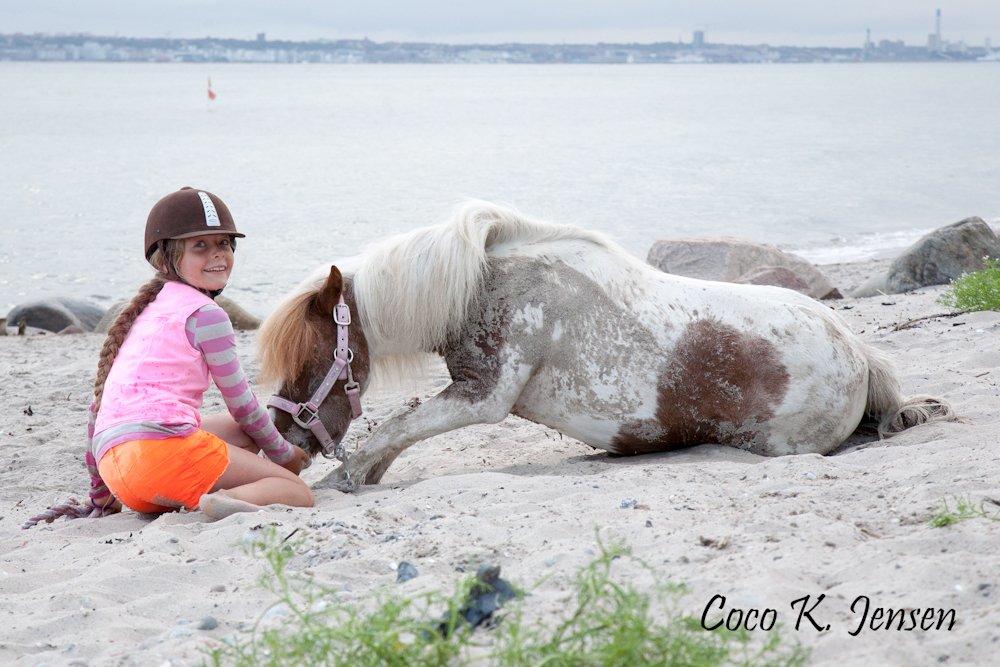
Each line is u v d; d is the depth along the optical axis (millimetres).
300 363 5227
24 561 4430
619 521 4133
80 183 36000
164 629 3410
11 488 6207
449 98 134125
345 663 2643
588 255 5617
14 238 24391
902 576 3180
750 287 5848
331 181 36812
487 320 5457
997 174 37094
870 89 166750
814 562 3396
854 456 5176
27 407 8414
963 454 4809
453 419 5469
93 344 12742
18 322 14750
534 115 88812
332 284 5180
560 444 6652
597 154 47781
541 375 5559
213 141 57312
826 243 22703
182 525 4531
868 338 8797
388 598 3047
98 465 4906
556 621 3045
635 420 5559
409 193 33156
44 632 3412
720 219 26672
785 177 36812
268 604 3506
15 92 146875
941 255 12836
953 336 8422
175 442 4766
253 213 28641
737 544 3666
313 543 4125
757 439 5586
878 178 36219
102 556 4305
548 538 3977
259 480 4930
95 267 21125
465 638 2746
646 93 153750
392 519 4504
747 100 122562
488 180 36594
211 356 4930
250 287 18516
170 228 4918
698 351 5477
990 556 3262
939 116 82000
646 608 2830
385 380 5656
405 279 5328
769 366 5492
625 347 5484
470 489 4945
